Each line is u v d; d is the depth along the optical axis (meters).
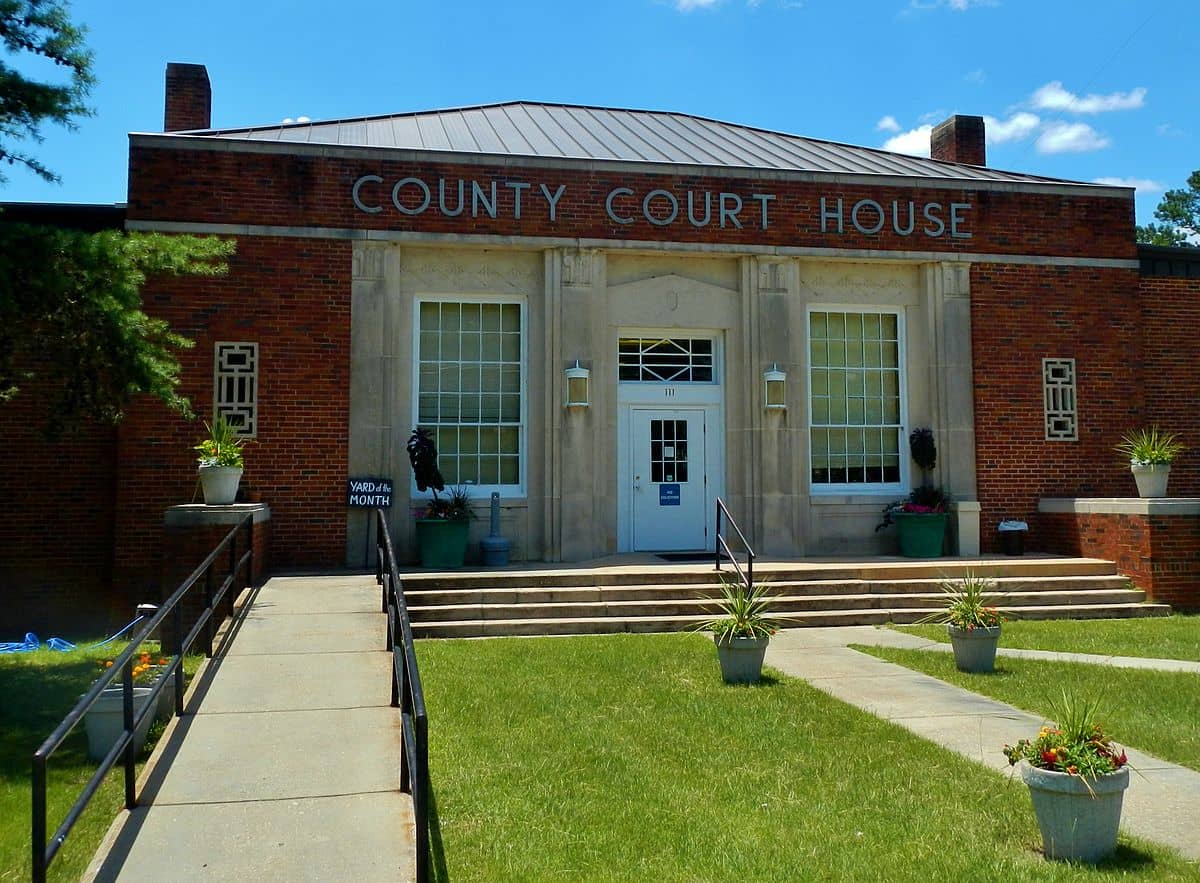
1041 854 5.04
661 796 5.81
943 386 15.39
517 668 9.23
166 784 5.64
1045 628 11.80
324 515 13.58
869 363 15.72
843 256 15.21
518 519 14.34
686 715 7.55
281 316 13.66
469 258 14.48
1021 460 15.49
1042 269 15.80
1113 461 15.73
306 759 6.02
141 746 6.79
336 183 13.93
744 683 8.65
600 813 5.53
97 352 10.05
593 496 14.40
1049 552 15.25
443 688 8.37
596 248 14.57
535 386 14.52
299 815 5.26
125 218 13.44
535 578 12.25
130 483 13.08
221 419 11.74
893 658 9.90
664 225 14.76
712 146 17.50
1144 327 16.53
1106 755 5.04
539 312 14.60
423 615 11.36
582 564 13.55
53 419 10.70
